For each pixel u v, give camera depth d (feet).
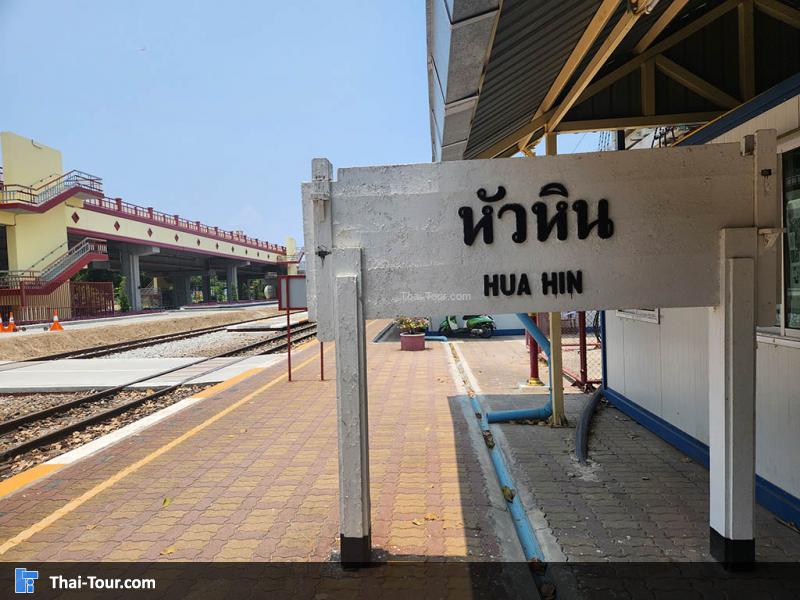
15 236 98.27
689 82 17.52
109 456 17.31
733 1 17.11
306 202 10.61
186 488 14.47
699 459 15.57
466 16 6.72
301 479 15.03
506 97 14.38
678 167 10.19
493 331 54.08
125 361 44.78
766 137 9.98
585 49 12.41
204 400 25.89
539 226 10.34
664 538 11.30
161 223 144.36
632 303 10.30
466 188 10.37
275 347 54.44
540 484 14.49
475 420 20.83
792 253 11.64
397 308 10.41
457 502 13.24
